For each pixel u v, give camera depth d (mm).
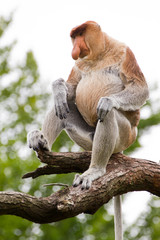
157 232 29312
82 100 15734
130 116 15547
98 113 14016
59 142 32375
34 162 30672
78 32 15586
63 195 12266
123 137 15188
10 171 30109
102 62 15719
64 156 14250
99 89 15484
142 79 15648
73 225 30016
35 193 30250
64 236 29453
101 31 15719
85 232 29766
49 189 30406
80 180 13156
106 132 14055
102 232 29484
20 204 11242
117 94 14953
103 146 14016
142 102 15414
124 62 15633
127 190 13953
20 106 36344
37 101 36719
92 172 13688
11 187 29578
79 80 16578
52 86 15883
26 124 35406
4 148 33125
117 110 14945
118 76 15656
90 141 16031
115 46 15844
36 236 29484
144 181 14062
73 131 16172
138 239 29641
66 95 15742
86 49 15523
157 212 30562
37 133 14203
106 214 30562
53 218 11844
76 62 16156
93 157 14086
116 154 14695
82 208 12422
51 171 14625
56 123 15875
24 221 29391
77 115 16469
